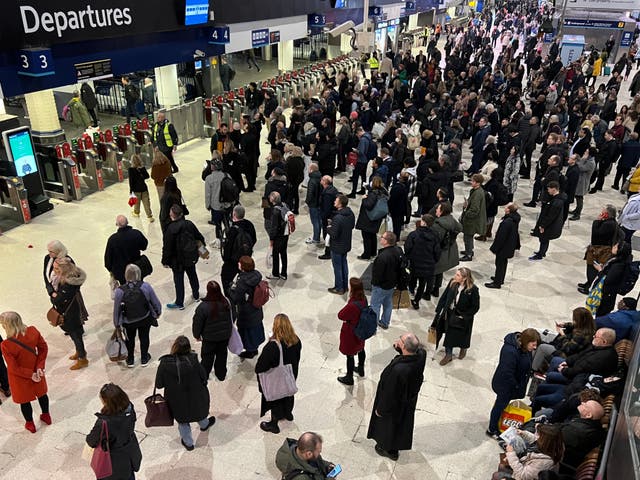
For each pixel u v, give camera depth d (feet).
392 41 100.12
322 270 30.48
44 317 25.41
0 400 20.43
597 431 14.79
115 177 42.34
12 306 26.11
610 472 12.48
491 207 33.58
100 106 62.64
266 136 55.26
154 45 44.75
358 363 22.13
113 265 24.14
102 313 25.85
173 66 57.11
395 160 38.55
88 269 29.55
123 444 14.35
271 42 62.34
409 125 50.26
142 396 20.79
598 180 43.16
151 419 16.93
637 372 12.73
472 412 20.58
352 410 20.51
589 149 36.01
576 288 29.55
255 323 21.80
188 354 16.93
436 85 63.21
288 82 66.18
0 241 32.45
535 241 34.99
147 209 35.37
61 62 36.42
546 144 40.45
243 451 18.51
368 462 18.24
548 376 19.57
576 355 18.72
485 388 21.83
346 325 20.48
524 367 17.87
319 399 21.01
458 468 18.12
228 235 25.11
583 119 51.62
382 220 30.53
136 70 43.32
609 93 55.77
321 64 78.54
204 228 35.14
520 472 13.91
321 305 27.12
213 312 19.66
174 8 45.24
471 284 21.43
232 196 30.76
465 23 142.92
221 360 21.17
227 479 17.38
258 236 34.27
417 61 77.56
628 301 21.02
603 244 27.71
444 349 24.17
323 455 18.45
